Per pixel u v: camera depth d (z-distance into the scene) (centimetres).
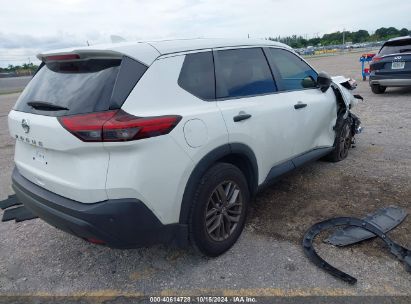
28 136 276
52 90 271
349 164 500
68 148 243
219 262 303
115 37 315
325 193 414
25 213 420
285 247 317
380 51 1051
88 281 293
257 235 338
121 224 241
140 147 238
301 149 406
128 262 314
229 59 325
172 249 327
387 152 540
